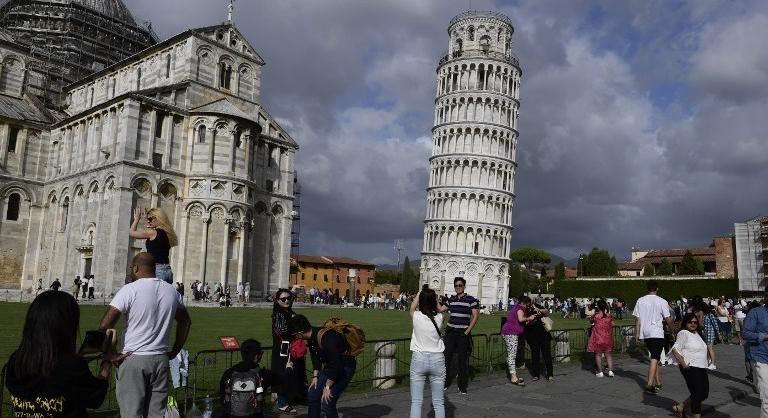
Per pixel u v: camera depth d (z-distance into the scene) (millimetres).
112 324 8148
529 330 20000
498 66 109375
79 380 6383
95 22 85000
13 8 82250
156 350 8477
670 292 96750
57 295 6578
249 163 63375
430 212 108750
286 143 71688
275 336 14320
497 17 111562
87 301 50031
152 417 8414
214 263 59719
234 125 61656
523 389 17875
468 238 104562
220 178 60312
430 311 12148
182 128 61156
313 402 11133
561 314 78438
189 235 59625
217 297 58125
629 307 100750
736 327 38344
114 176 56656
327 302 86938
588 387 18719
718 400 17406
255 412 10289
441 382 11961
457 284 17328
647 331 18172
